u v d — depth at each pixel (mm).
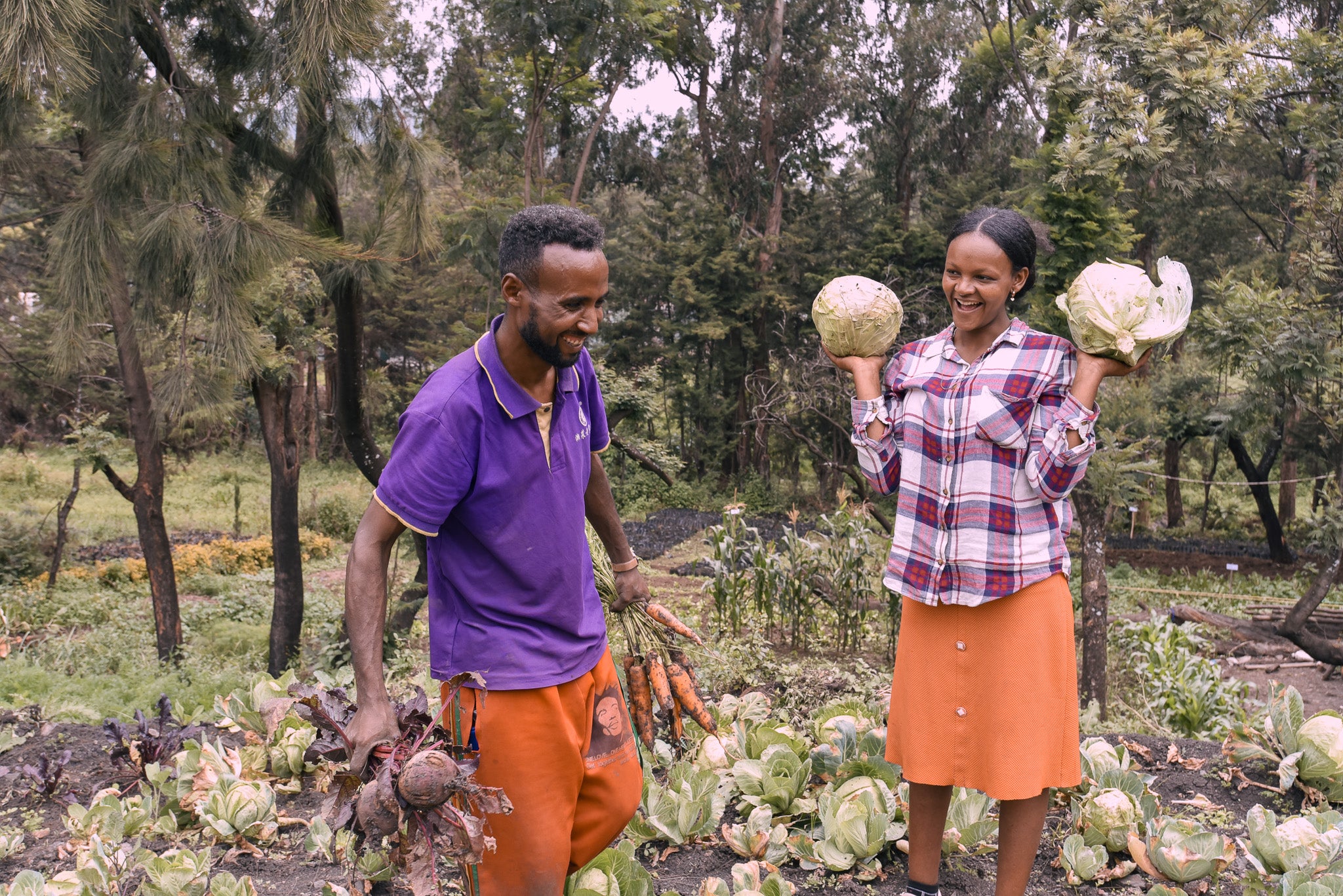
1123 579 17453
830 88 29234
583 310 1826
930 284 26375
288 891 2879
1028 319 8094
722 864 3035
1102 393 16688
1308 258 10070
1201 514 26250
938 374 2289
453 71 26219
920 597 2273
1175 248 24062
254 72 7320
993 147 29266
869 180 31922
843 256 28656
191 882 2705
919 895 2498
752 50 30469
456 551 1979
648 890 2588
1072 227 7613
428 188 8273
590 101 15039
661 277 30328
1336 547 10062
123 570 15539
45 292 16672
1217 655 11969
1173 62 7773
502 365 1898
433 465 1847
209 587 15172
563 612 2002
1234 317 10367
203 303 7117
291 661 9602
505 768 1952
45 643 10812
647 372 15586
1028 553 2184
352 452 9375
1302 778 3365
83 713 5992
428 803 1749
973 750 2277
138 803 3428
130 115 7070
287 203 8102
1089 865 2805
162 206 6883
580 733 2064
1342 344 10352
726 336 30141
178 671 9164
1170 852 2705
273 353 9250
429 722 1950
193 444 24875
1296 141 10461
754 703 4414
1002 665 2225
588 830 2166
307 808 3514
